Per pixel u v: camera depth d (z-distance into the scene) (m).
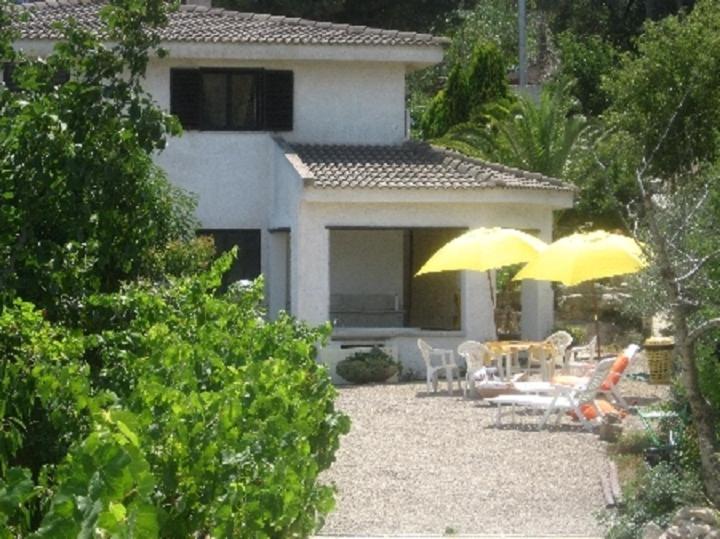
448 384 24.36
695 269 11.16
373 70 29.92
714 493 11.60
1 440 8.36
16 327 9.60
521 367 27.41
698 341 13.80
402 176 27.31
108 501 6.36
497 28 59.31
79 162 12.09
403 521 13.71
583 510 14.20
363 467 16.69
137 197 12.70
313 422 11.05
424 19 50.75
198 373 10.30
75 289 12.01
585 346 28.30
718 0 31.80
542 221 28.58
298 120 29.67
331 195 26.44
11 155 12.00
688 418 14.54
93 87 12.69
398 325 30.38
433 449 17.98
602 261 21.92
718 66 29.97
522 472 16.33
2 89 12.73
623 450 17.16
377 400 23.19
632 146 30.06
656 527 12.09
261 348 12.41
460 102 39.06
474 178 27.38
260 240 29.48
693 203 13.83
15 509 6.57
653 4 47.25
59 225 12.12
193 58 28.81
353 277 30.64
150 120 12.77
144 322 11.56
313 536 12.86
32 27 28.52
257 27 30.62
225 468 8.09
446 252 23.92
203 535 8.41
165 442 8.11
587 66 43.66
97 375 10.76
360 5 49.38
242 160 29.42
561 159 34.16
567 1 50.97
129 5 13.20
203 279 12.77
